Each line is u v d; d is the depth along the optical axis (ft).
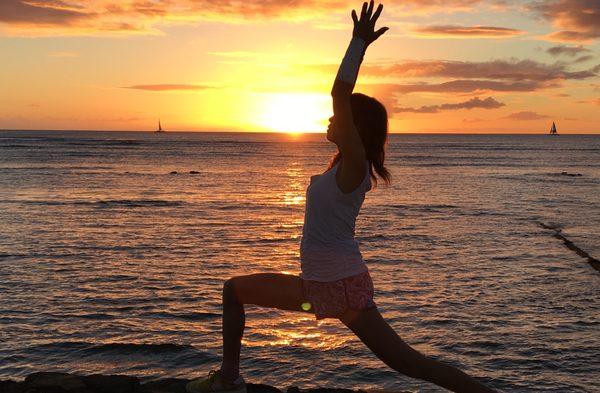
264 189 171.53
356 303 10.02
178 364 37.35
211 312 47.73
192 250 75.41
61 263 65.21
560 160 350.64
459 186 180.34
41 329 42.96
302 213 117.19
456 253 74.64
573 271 64.54
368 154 9.95
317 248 10.03
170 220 104.06
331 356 38.83
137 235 86.33
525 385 34.78
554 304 51.13
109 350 39.24
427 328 44.42
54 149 431.43
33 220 99.81
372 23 9.64
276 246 79.71
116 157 343.46
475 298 52.75
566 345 41.09
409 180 201.57
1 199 133.49
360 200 9.93
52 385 13.21
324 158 384.06
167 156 370.32
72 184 174.29
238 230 93.71
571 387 34.53
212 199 142.51
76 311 47.34
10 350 38.91
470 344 41.16
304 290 10.30
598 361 38.29
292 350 39.81
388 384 34.99
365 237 86.33
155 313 47.26
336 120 9.53
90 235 85.20
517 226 98.99
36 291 53.01
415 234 89.61
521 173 239.50
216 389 11.60
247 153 445.78
